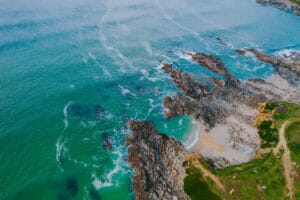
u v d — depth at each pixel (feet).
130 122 226.17
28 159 191.83
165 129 231.50
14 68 264.52
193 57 323.78
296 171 197.77
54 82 258.37
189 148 217.56
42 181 180.75
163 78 286.25
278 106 255.91
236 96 272.51
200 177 189.88
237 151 219.41
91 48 316.19
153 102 255.50
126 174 190.39
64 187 179.73
